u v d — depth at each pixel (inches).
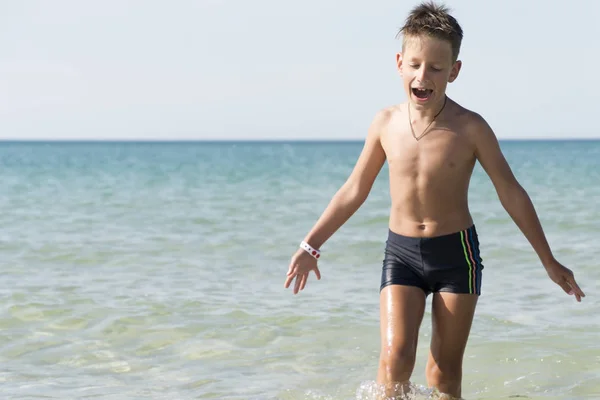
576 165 1528.1
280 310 231.6
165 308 234.2
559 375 168.4
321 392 159.0
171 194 740.7
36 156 2812.5
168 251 352.2
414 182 139.3
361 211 534.3
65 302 241.6
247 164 1774.1
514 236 392.8
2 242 379.2
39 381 167.5
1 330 209.2
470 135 137.2
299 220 489.4
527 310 231.1
